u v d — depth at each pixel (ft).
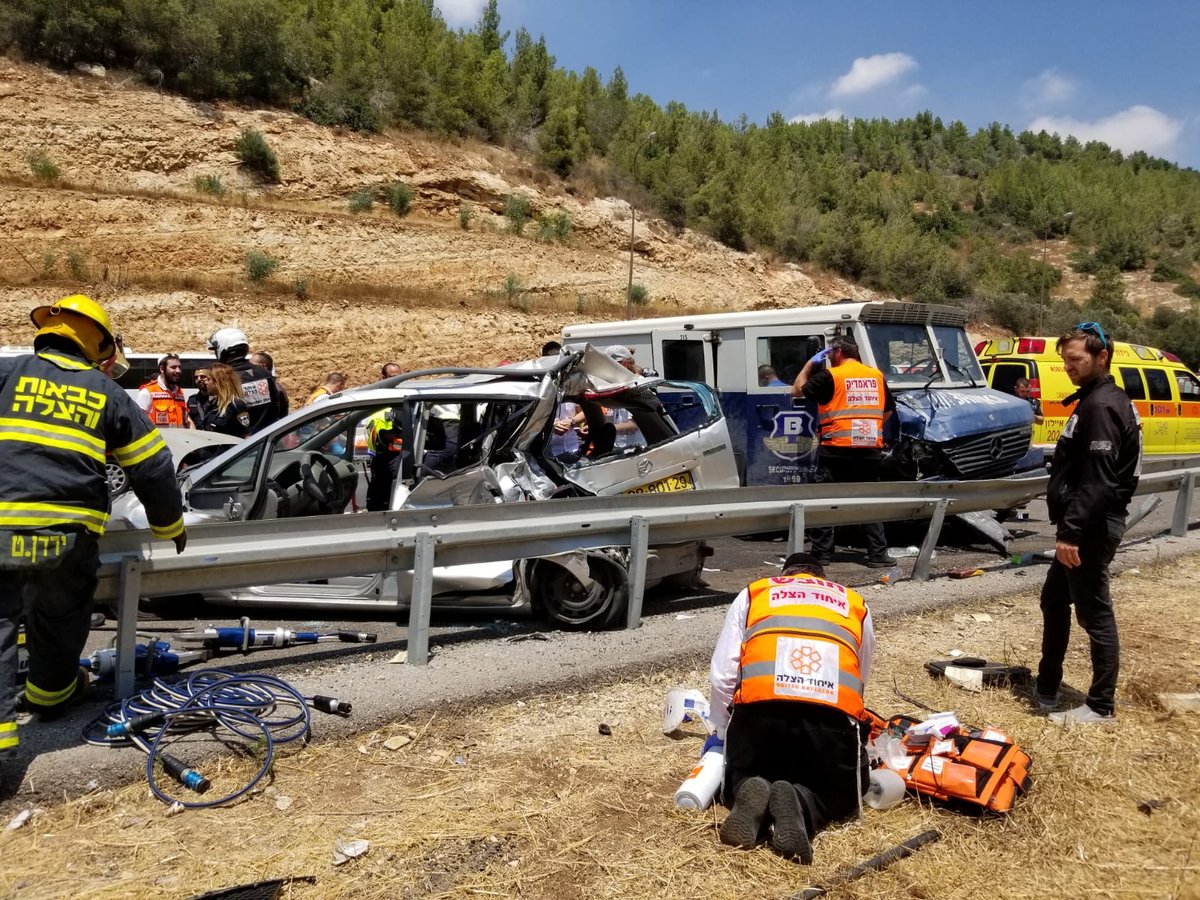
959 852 10.96
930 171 355.97
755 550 31.01
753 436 33.94
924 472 30.35
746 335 34.24
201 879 10.00
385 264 103.14
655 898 9.95
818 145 326.24
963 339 35.24
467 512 17.13
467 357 93.61
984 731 13.65
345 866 10.37
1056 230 278.87
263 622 20.72
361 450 23.34
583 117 164.35
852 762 11.12
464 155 128.88
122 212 90.89
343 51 131.44
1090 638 14.96
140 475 13.06
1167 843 11.30
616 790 12.36
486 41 192.03
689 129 179.63
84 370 12.84
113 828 11.01
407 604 20.03
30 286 78.38
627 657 17.19
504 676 15.93
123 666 14.28
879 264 166.09
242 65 116.88
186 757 12.54
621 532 19.21
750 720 11.24
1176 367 53.93
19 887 9.76
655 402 22.48
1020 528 34.78
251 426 31.63
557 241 122.52
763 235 156.66
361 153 116.47
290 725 13.57
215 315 83.71
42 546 11.92
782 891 10.09
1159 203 325.83
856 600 11.82
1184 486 30.17
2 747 11.40
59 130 97.14
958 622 20.63
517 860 10.63
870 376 26.76
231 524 14.92
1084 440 14.39
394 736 13.73
